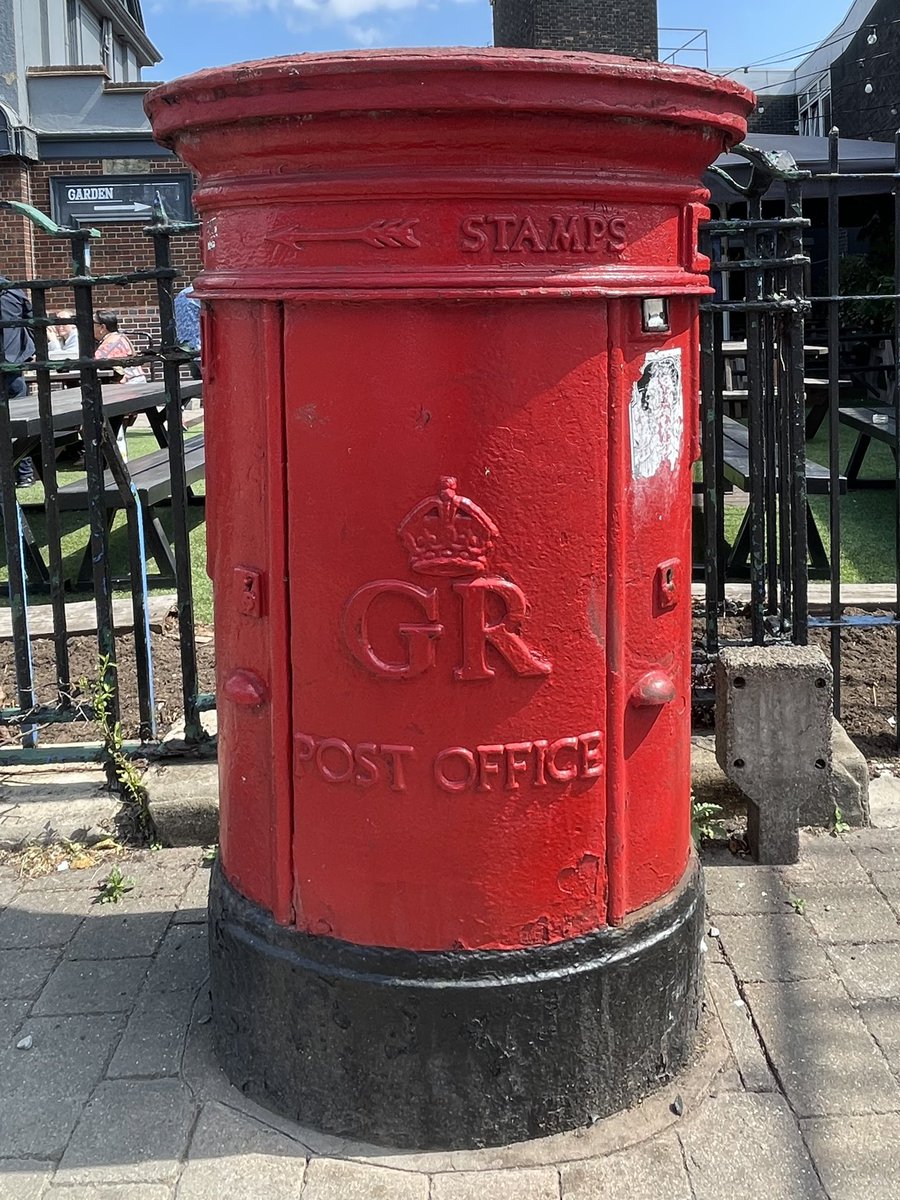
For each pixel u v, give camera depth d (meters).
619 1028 2.18
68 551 7.25
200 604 5.75
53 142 17.84
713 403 3.74
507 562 1.95
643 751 2.17
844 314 13.92
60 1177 2.09
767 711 3.12
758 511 3.63
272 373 1.97
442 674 1.98
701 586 5.73
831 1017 2.51
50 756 3.68
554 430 1.93
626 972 2.16
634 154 1.90
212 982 2.41
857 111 23.59
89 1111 2.27
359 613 1.97
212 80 1.83
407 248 1.84
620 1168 2.08
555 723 2.03
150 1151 2.16
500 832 2.05
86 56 23.88
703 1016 2.52
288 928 2.18
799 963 2.71
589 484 1.97
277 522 2.02
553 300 1.88
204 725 3.93
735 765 3.15
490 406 1.89
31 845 3.36
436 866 2.05
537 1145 2.14
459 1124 2.13
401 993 2.08
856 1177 2.06
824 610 5.10
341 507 1.95
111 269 18.09
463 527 1.92
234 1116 2.25
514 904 2.08
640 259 1.96
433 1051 2.10
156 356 3.45
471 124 1.77
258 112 1.81
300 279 1.89
